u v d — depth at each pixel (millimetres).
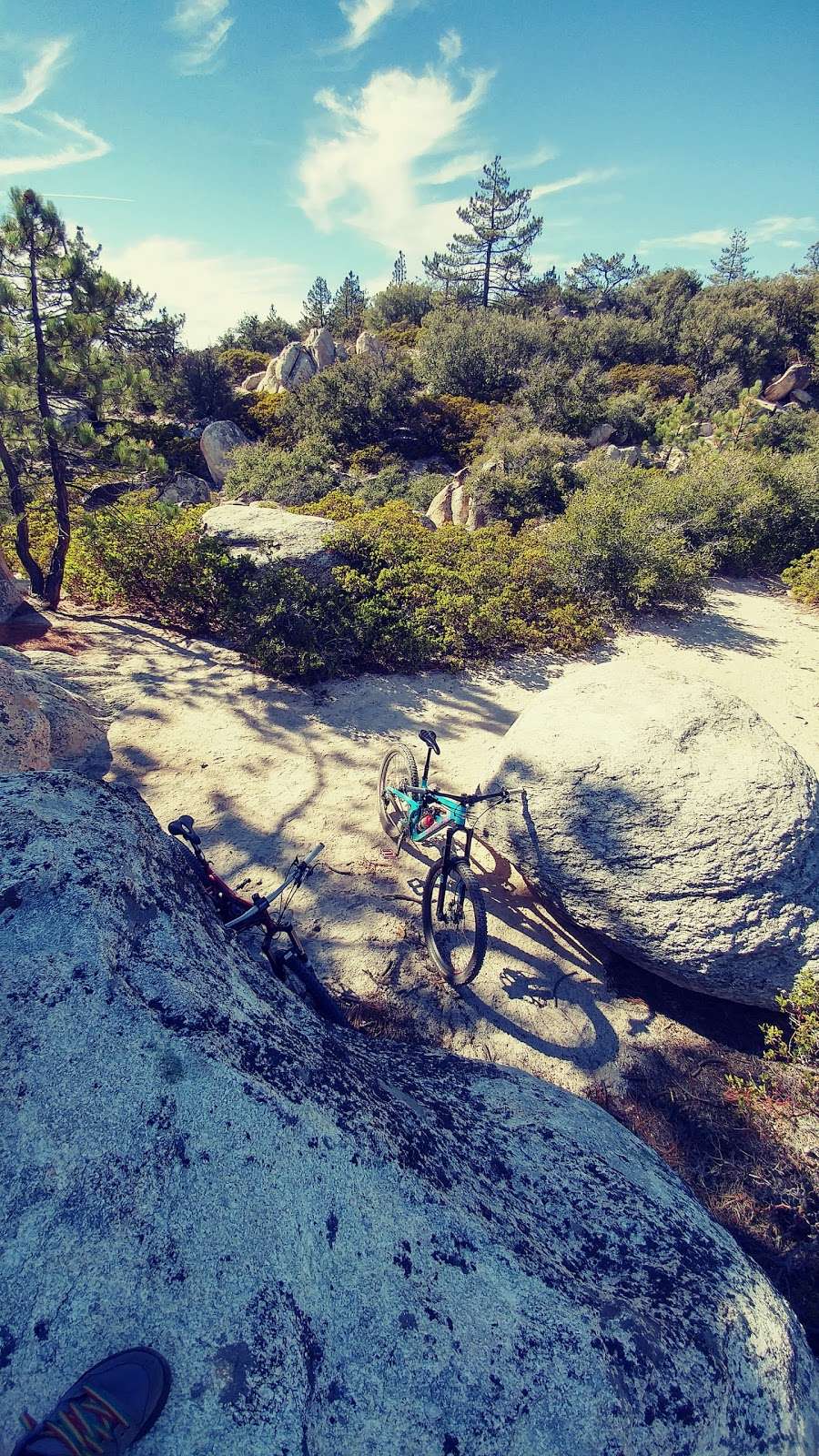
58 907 2211
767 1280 2680
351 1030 3477
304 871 3613
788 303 46250
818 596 13664
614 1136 3293
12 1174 1736
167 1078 1969
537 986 4918
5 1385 1489
